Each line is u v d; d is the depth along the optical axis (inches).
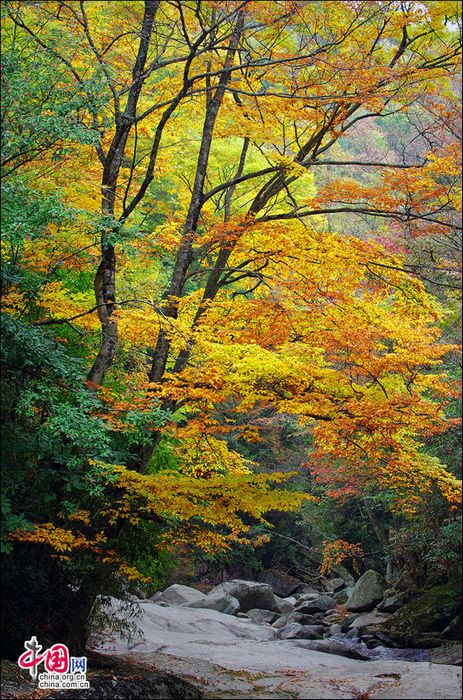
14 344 380.8
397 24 472.4
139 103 578.2
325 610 927.0
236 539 472.4
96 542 410.0
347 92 492.7
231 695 426.0
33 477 411.8
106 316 482.9
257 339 474.9
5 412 400.5
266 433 1063.6
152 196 684.1
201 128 619.8
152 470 585.0
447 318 669.3
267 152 592.1
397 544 769.6
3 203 370.6
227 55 520.1
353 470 701.3
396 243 613.6
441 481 489.4
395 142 1486.2
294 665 551.2
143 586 562.3
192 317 549.6
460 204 451.5
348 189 464.1
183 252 523.5
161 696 387.5
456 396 474.3
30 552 422.6
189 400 490.0
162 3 528.4
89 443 386.0
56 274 539.2
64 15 479.2
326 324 468.1
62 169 452.1
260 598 927.7
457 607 706.2
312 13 469.7
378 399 470.9
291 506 420.5
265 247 522.0
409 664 533.0
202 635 675.4
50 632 432.8
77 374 400.2
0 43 427.2
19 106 383.9
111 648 542.0
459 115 471.2
